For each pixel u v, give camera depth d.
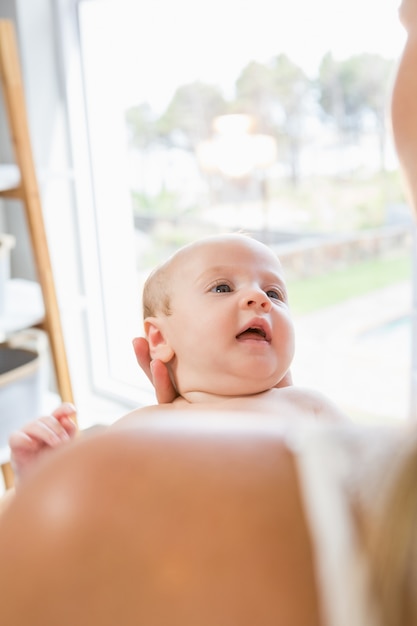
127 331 2.97
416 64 0.38
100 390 2.91
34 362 1.98
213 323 1.11
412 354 2.07
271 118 4.13
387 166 4.12
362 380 2.91
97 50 2.76
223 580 0.30
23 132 2.04
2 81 2.01
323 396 1.11
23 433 1.10
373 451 0.29
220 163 4.05
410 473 0.26
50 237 2.74
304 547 0.30
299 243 4.43
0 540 0.32
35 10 2.60
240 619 0.29
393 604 0.26
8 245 2.10
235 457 0.32
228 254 1.17
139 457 0.33
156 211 3.77
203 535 0.30
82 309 2.85
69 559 0.31
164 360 1.17
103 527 0.31
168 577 0.30
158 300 1.20
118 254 2.94
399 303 4.09
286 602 0.29
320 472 0.30
